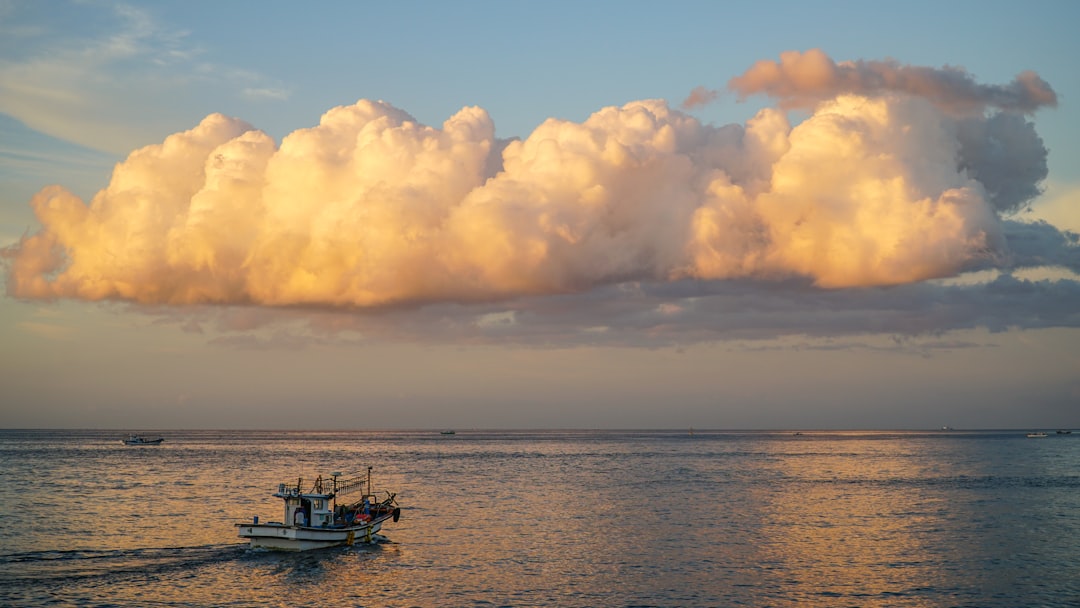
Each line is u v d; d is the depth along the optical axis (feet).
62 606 203.10
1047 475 617.21
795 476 614.75
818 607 211.20
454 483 555.69
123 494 453.99
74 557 260.01
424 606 210.79
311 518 279.49
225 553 269.23
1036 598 220.64
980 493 477.36
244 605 209.05
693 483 552.00
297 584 230.68
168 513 372.17
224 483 531.50
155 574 238.48
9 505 397.19
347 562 260.83
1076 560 268.21
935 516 374.02
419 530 330.34
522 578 241.96
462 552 280.72
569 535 318.86
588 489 508.53
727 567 257.96
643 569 254.68
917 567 257.75
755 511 393.70
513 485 539.29
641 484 544.62
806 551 284.61
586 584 234.99
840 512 389.60
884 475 622.13
